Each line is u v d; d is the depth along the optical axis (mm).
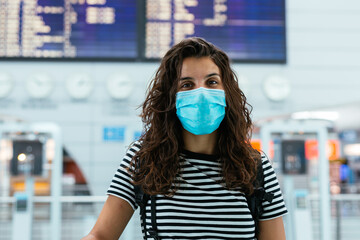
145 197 1114
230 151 1111
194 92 1076
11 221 5145
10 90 6641
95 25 6637
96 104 7000
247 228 1081
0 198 4844
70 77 6820
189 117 1075
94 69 6988
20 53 6406
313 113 8258
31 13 6449
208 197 1079
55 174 4945
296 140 5043
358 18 7359
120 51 6672
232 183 1086
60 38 6535
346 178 11008
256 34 6828
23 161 4773
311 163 5324
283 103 7113
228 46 6742
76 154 6961
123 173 1145
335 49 7309
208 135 1136
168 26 6598
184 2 6629
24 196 4629
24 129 4816
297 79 7223
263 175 1156
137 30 6652
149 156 1111
